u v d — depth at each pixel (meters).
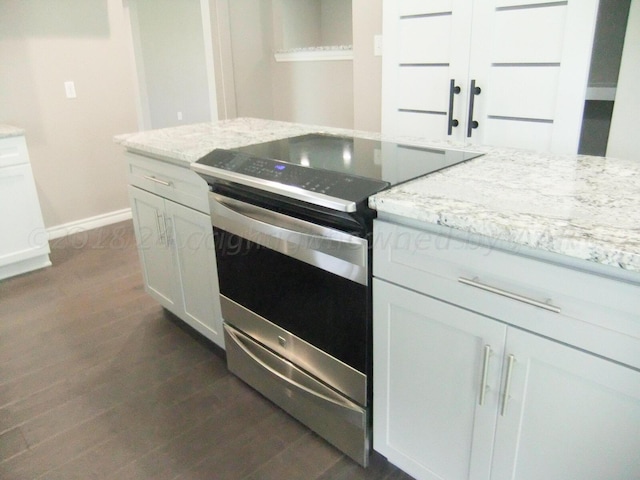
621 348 0.89
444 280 1.13
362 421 1.47
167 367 2.07
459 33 2.26
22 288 2.80
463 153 1.64
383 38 2.58
